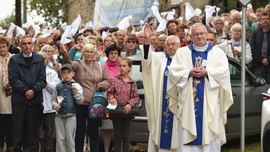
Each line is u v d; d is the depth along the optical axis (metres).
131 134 9.77
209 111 7.90
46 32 14.34
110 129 9.95
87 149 11.12
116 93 9.34
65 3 30.38
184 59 8.03
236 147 11.01
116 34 12.96
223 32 12.44
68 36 12.20
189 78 7.94
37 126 9.93
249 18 13.76
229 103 8.04
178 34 11.72
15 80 9.74
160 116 8.55
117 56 10.20
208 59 7.98
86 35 13.11
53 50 10.75
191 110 7.89
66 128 9.60
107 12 20.36
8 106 10.20
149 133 8.88
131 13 19.23
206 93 7.92
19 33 13.53
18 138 9.81
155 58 8.69
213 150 8.07
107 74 9.91
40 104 9.89
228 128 10.37
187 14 14.04
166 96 8.52
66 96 9.59
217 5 18.98
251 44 12.20
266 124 8.10
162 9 20.48
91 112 9.38
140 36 12.44
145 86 8.74
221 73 7.88
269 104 8.19
